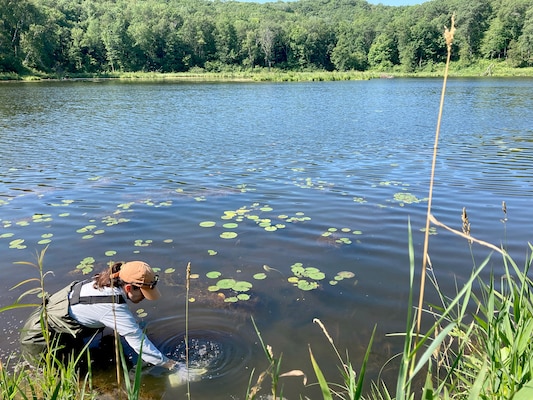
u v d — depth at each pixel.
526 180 8.41
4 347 3.44
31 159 10.73
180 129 15.90
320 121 18.14
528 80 53.69
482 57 77.19
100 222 6.20
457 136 13.96
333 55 87.69
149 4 102.81
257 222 6.19
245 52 87.44
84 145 12.69
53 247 5.31
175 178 8.85
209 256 5.08
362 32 94.12
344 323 3.74
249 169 9.65
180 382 3.11
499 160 10.27
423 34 79.38
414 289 4.27
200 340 3.54
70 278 4.52
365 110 22.44
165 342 3.52
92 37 72.06
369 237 5.62
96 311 3.33
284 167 9.84
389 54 86.62
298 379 3.11
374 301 4.08
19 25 57.81
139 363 2.01
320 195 7.54
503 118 18.38
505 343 2.12
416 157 10.80
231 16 114.50
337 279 4.51
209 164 10.20
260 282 4.46
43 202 7.18
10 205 7.01
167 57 79.31
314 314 3.88
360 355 3.33
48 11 75.06
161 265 4.84
